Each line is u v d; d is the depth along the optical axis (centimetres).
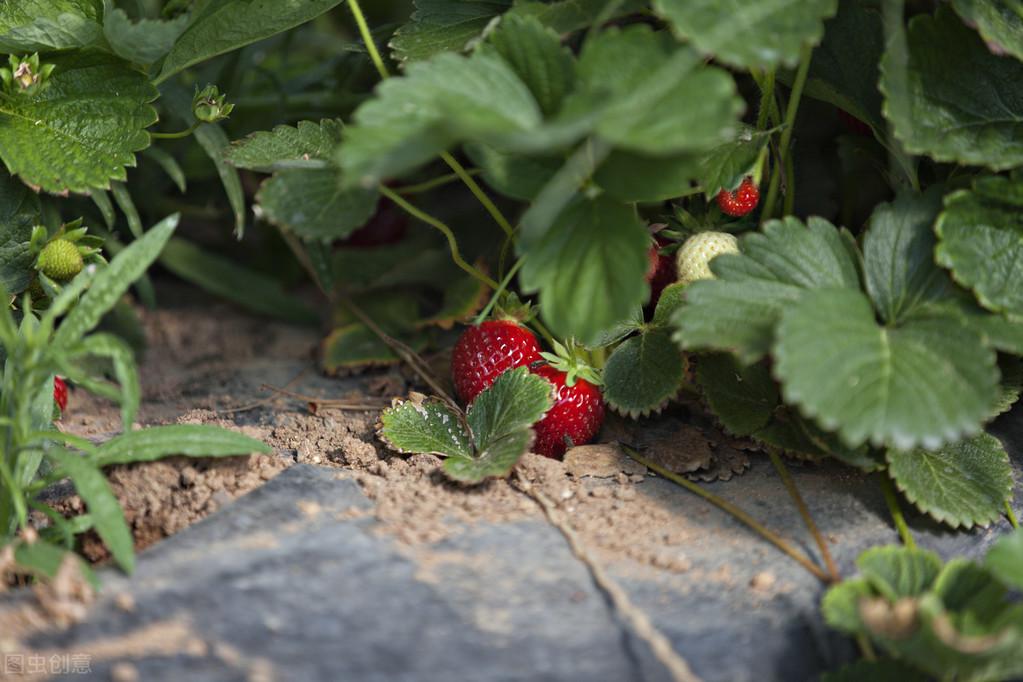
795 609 67
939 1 75
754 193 75
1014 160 71
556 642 65
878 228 71
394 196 76
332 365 84
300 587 66
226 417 80
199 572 66
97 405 82
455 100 66
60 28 75
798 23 67
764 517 71
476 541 68
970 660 63
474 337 77
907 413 66
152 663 64
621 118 65
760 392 74
